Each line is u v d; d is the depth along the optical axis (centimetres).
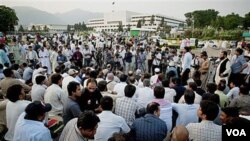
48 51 1587
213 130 353
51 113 574
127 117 499
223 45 3444
